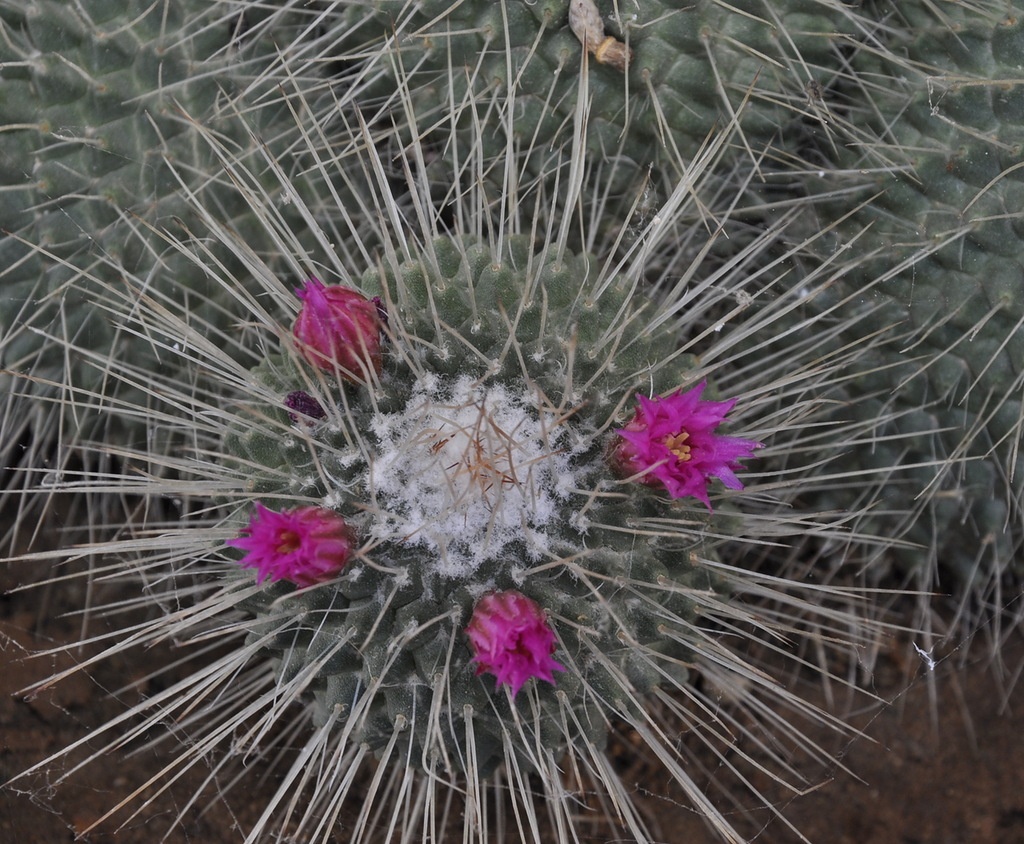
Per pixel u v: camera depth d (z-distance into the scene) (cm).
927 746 27
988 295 23
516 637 19
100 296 23
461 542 20
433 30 24
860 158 24
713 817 22
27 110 23
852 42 24
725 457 20
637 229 26
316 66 25
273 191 25
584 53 22
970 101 23
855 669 27
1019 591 27
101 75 23
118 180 23
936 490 25
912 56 24
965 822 27
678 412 20
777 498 25
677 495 19
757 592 23
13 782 26
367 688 20
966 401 24
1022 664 27
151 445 25
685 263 26
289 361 22
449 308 21
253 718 27
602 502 20
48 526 27
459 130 25
